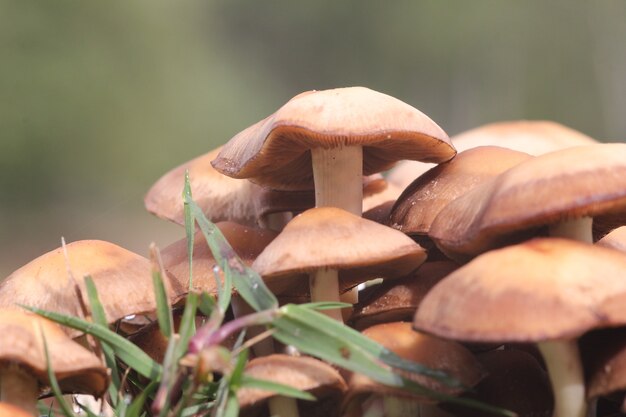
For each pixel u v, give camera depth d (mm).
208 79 2932
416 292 380
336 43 3371
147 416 383
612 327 356
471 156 391
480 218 358
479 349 383
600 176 349
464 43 2924
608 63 2492
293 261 360
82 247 381
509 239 367
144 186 2508
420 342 362
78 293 369
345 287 387
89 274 374
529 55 2703
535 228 369
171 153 2627
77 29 2475
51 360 352
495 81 2844
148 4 2711
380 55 3271
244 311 391
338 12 3314
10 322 353
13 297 374
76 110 2420
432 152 389
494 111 2822
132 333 410
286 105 376
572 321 336
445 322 343
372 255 360
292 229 365
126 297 372
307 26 3398
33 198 2264
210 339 348
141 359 364
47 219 2150
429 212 382
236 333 393
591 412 366
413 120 376
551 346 353
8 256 1853
